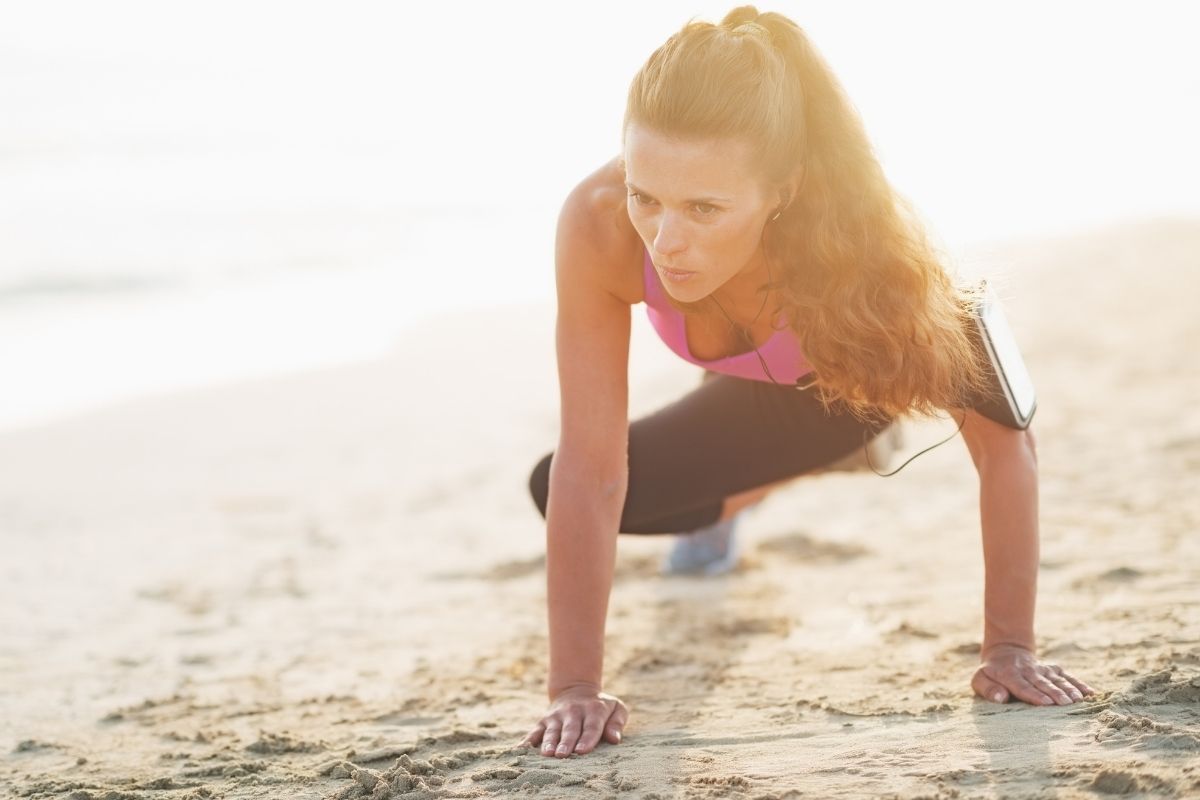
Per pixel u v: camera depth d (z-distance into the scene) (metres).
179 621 4.18
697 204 1.94
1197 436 5.36
